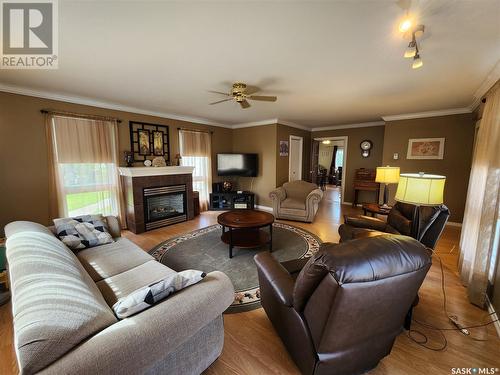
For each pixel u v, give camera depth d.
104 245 2.27
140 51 1.95
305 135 6.50
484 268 1.88
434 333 1.64
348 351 1.15
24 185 3.00
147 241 3.47
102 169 3.71
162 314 0.99
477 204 2.15
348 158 6.16
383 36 1.70
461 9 1.37
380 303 1.02
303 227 4.13
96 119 3.57
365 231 2.44
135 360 0.85
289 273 1.68
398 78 2.57
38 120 3.06
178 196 4.55
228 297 1.26
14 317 0.84
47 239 1.66
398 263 0.98
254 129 5.67
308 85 2.81
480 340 1.58
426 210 2.01
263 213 3.42
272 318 1.58
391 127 4.72
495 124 1.90
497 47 1.84
